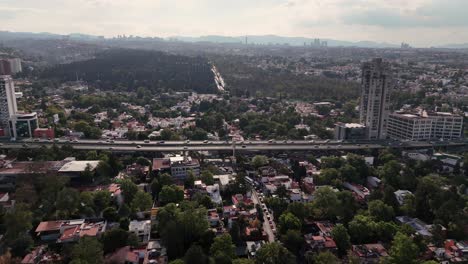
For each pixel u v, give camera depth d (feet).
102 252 639.35
